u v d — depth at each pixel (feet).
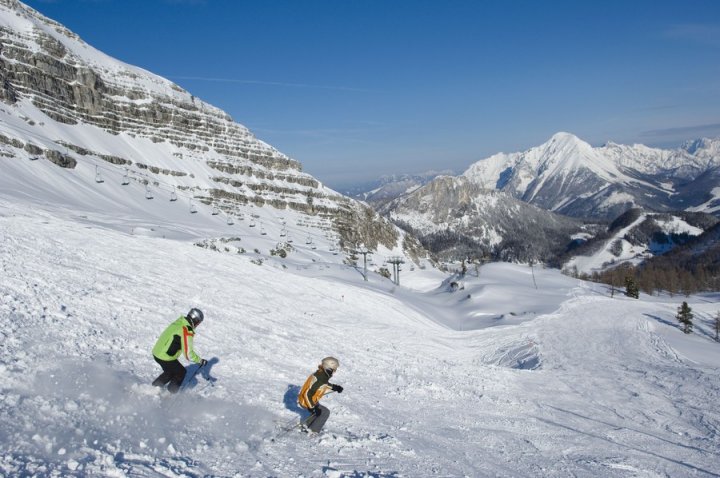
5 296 44.32
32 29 442.91
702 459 47.24
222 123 608.60
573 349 171.32
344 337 83.46
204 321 60.80
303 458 25.77
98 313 48.88
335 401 42.83
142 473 19.31
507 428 47.67
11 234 76.59
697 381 91.86
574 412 62.85
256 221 457.27
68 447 20.01
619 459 42.16
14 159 279.90
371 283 274.98
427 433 39.19
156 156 480.23
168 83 609.42
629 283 383.24
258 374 44.32
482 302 288.51
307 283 137.49
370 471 25.73
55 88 428.15
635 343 197.77
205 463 22.26
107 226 182.19
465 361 106.73
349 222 591.78
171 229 233.14
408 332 119.85
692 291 577.43
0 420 20.88
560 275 424.87
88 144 414.21
